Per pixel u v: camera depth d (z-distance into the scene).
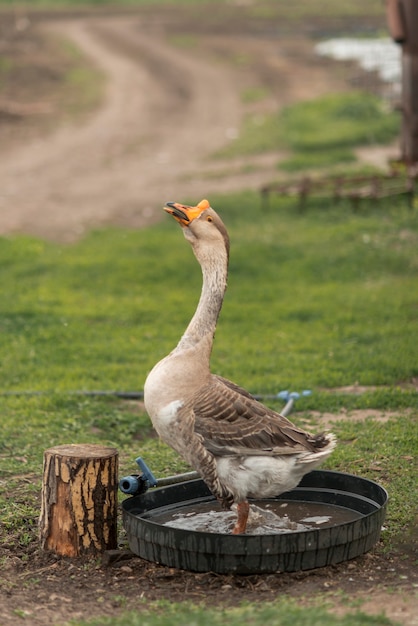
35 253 19.81
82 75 42.69
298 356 12.84
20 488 8.48
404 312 14.99
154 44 50.16
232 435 6.62
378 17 57.03
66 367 12.64
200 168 28.14
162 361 6.95
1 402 11.06
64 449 7.30
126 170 28.19
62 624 5.96
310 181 23.89
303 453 6.68
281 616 5.68
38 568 6.99
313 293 16.58
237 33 53.84
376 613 5.77
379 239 19.77
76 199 25.00
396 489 8.30
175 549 6.63
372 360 12.38
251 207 23.20
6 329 14.59
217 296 7.05
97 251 19.94
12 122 34.78
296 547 6.52
